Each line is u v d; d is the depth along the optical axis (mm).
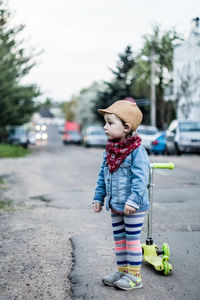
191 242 4375
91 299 2938
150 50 27891
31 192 8359
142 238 4543
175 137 18047
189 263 3697
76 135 40688
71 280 3336
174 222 5340
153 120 27672
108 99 42000
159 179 9867
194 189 8211
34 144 41812
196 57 28750
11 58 19500
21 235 4812
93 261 3801
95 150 26922
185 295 2982
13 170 13109
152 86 27703
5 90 20031
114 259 3861
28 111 22469
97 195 3289
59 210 6336
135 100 39062
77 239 4578
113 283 3188
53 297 2996
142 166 2986
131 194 2969
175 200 7008
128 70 42000
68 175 11289
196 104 30609
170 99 30875
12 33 18578
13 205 6855
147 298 2936
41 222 5504
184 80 27844
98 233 4855
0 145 23141
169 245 4270
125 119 3020
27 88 22031
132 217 3051
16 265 3730
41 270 3588
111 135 3080
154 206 6480
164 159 15805
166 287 3141
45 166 14336
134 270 3125
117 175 3049
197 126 18359
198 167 12742
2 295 3043
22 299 2967
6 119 21844
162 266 3385
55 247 4297
